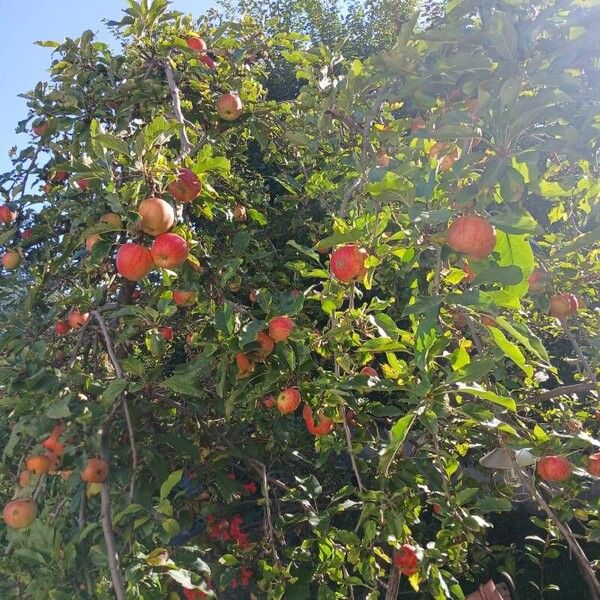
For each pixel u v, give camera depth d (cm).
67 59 356
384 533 224
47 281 314
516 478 253
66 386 227
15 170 348
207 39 411
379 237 225
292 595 233
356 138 352
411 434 275
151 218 219
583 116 207
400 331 212
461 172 199
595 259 289
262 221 372
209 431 292
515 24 207
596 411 336
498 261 196
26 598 217
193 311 272
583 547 452
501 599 305
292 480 351
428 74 232
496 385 244
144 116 345
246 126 396
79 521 216
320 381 230
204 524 314
